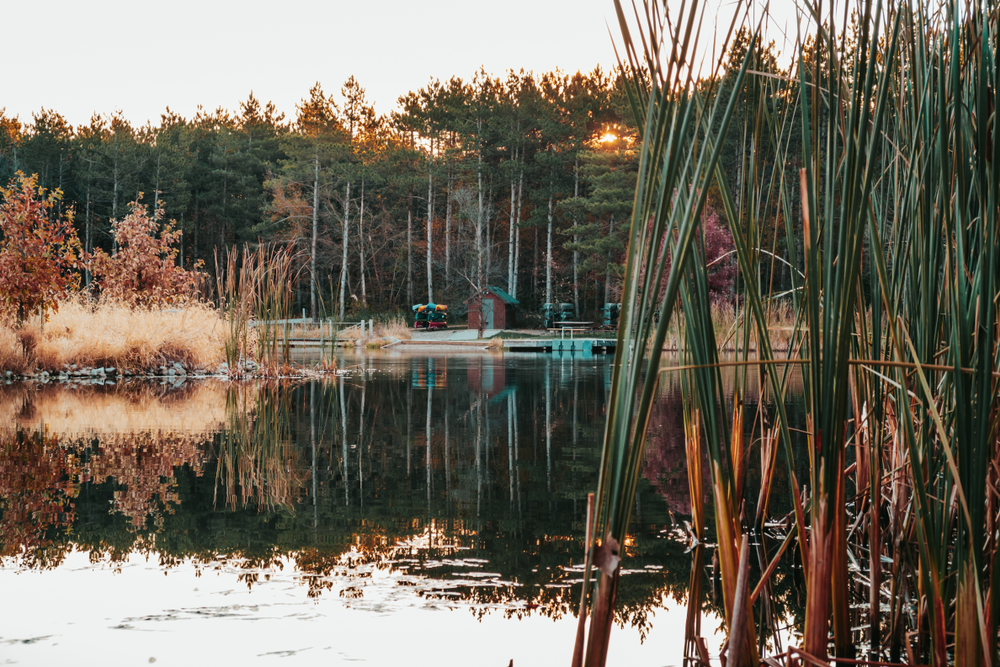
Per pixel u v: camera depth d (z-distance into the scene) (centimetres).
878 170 207
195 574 252
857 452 251
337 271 4444
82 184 4450
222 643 193
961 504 133
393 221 4350
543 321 3662
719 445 169
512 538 296
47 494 371
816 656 156
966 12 147
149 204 4362
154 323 1162
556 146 3816
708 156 160
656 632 203
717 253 1703
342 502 359
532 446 525
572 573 253
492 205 4194
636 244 134
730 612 169
